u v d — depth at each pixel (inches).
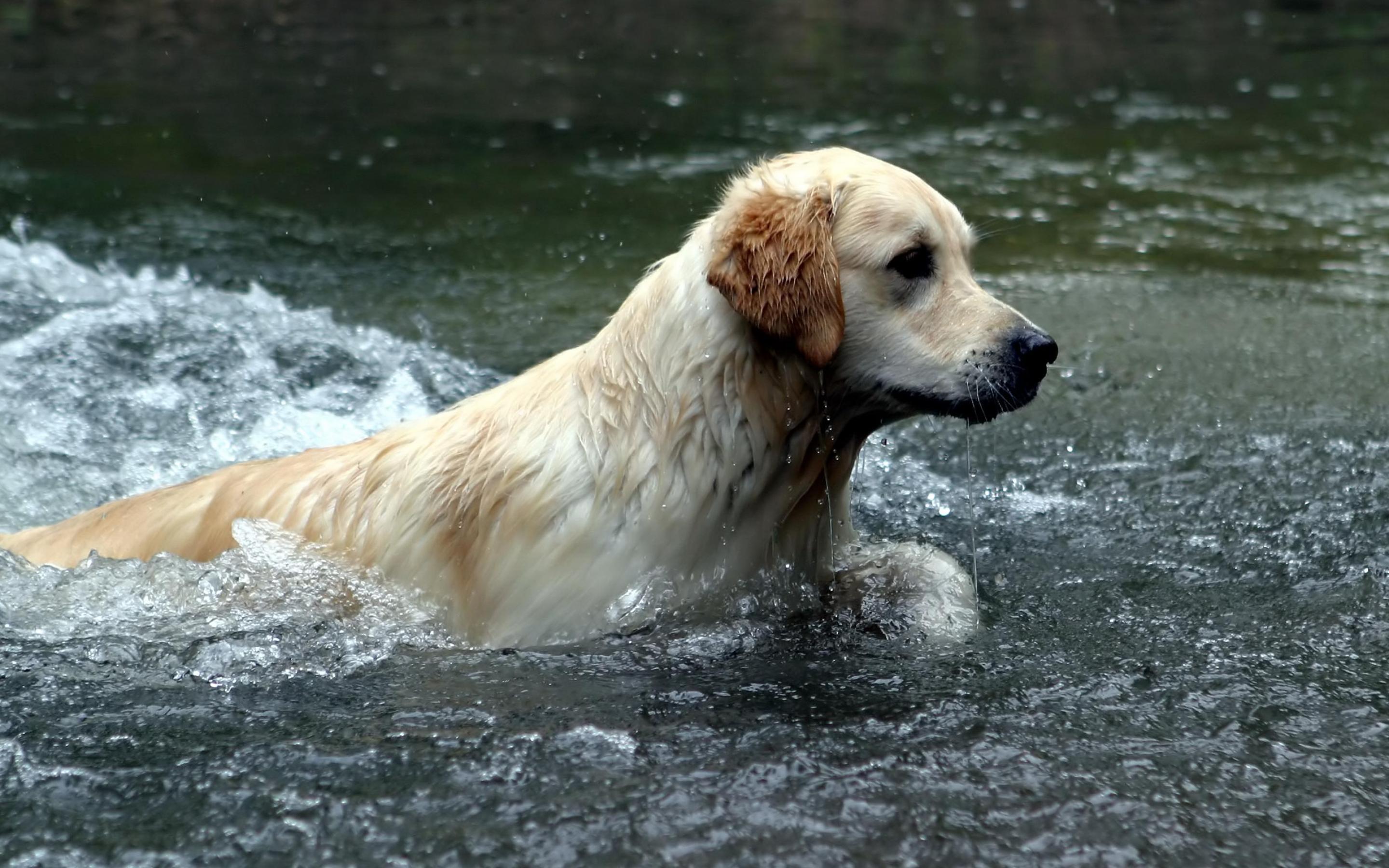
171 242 691.4
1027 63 1220.5
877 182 325.1
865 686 293.3
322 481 358.6
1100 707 280.8
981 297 330.6
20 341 544.4
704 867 225.0
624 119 976.3
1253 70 1184.2
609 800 243.9
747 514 327.6
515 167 853.2
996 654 311.3
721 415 318.3
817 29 1379.2
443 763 257.8
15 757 262.5
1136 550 383.6
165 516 372.2
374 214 753.6
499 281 650.2
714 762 257.4
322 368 538.0
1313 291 645.9
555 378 341.4
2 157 829.8
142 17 1305.4
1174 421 491.5
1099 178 852.6
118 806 244.5
